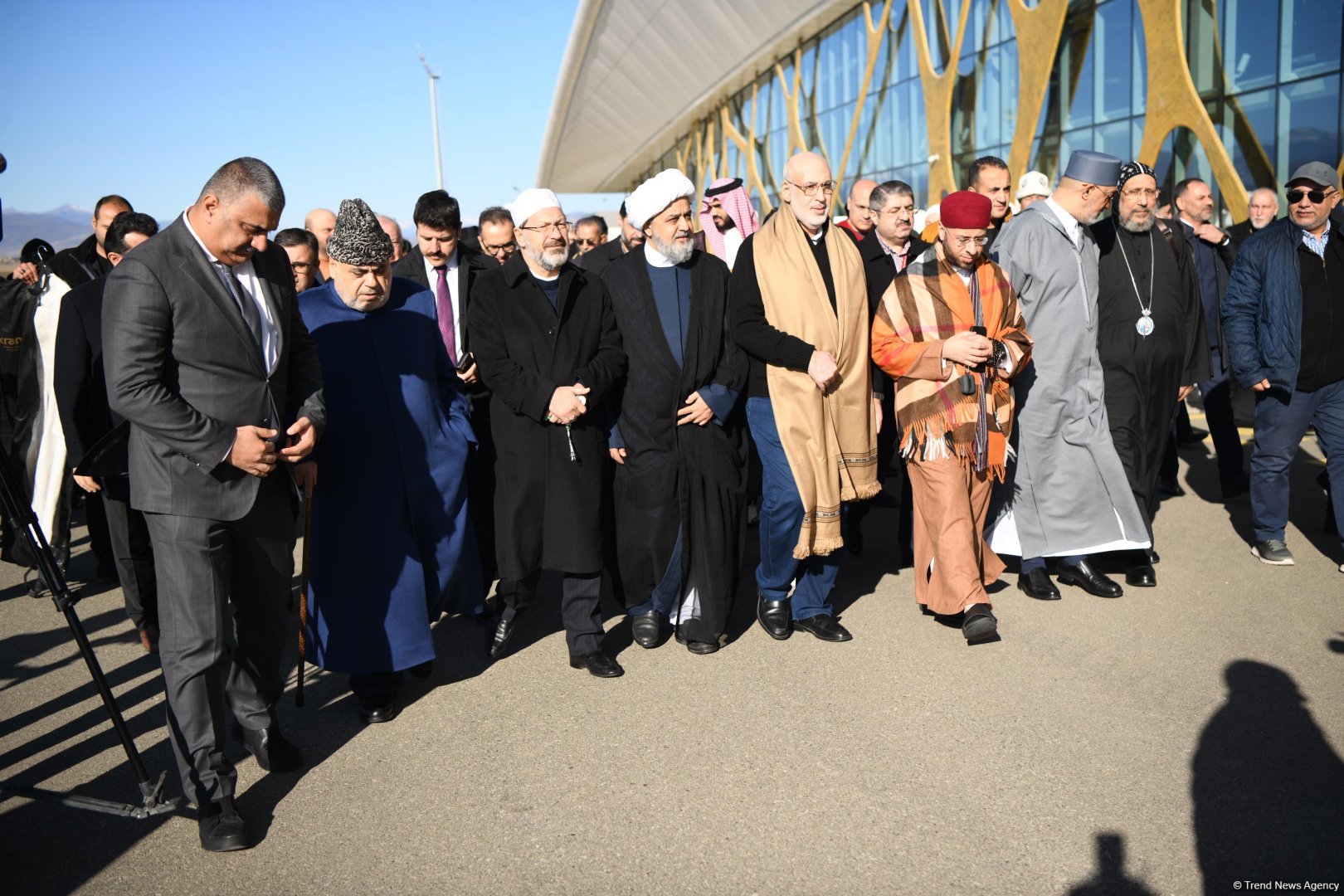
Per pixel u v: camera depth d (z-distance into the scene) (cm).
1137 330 496
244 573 327
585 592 425
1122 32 1326
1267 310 507
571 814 314
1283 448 516
